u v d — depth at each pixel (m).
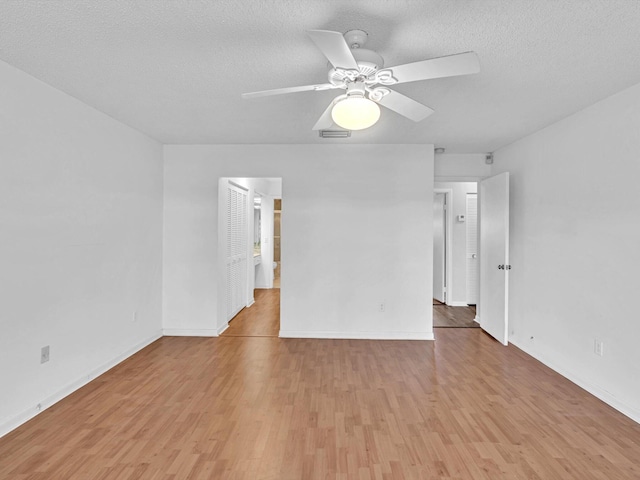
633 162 2.63
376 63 1.93
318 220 4.51
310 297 4.53
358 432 2.39
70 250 2.95
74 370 3.00
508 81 2.61
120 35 2.04
